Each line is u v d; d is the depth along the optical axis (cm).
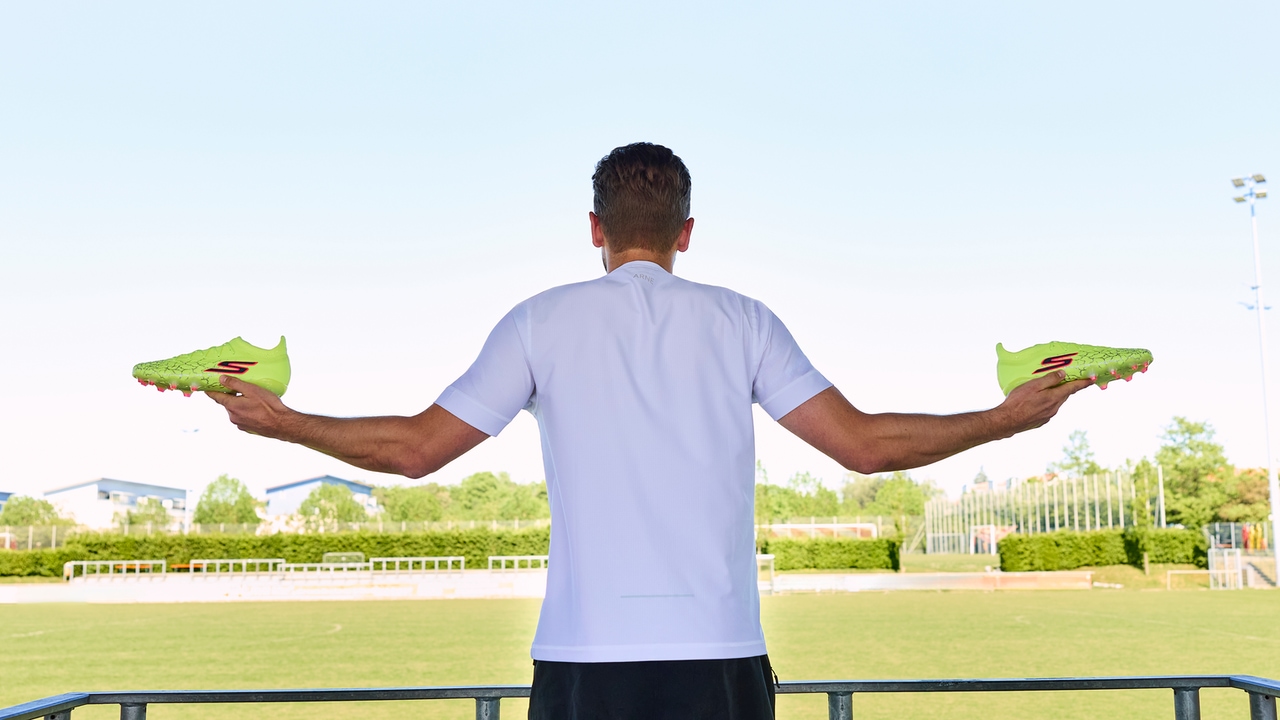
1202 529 3572
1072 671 1183
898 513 5641
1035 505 4416
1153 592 2912
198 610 2564
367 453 139
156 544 4288
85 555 4212
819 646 1477
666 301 142
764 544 4059
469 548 4362
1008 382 146
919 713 908
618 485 134
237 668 1289
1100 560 3650
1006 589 3206
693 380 139
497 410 140
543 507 7825
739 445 140
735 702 130
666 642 129
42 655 1472
